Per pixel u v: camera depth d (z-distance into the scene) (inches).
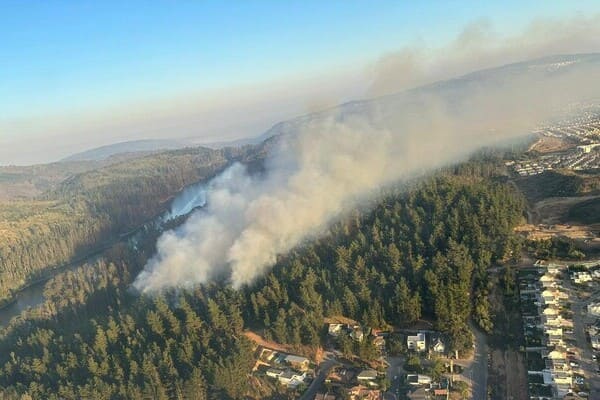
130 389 5383.9
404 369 5280.5
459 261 6348.4
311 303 6195.9
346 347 5516.7
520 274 6279.5
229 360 5428.2
